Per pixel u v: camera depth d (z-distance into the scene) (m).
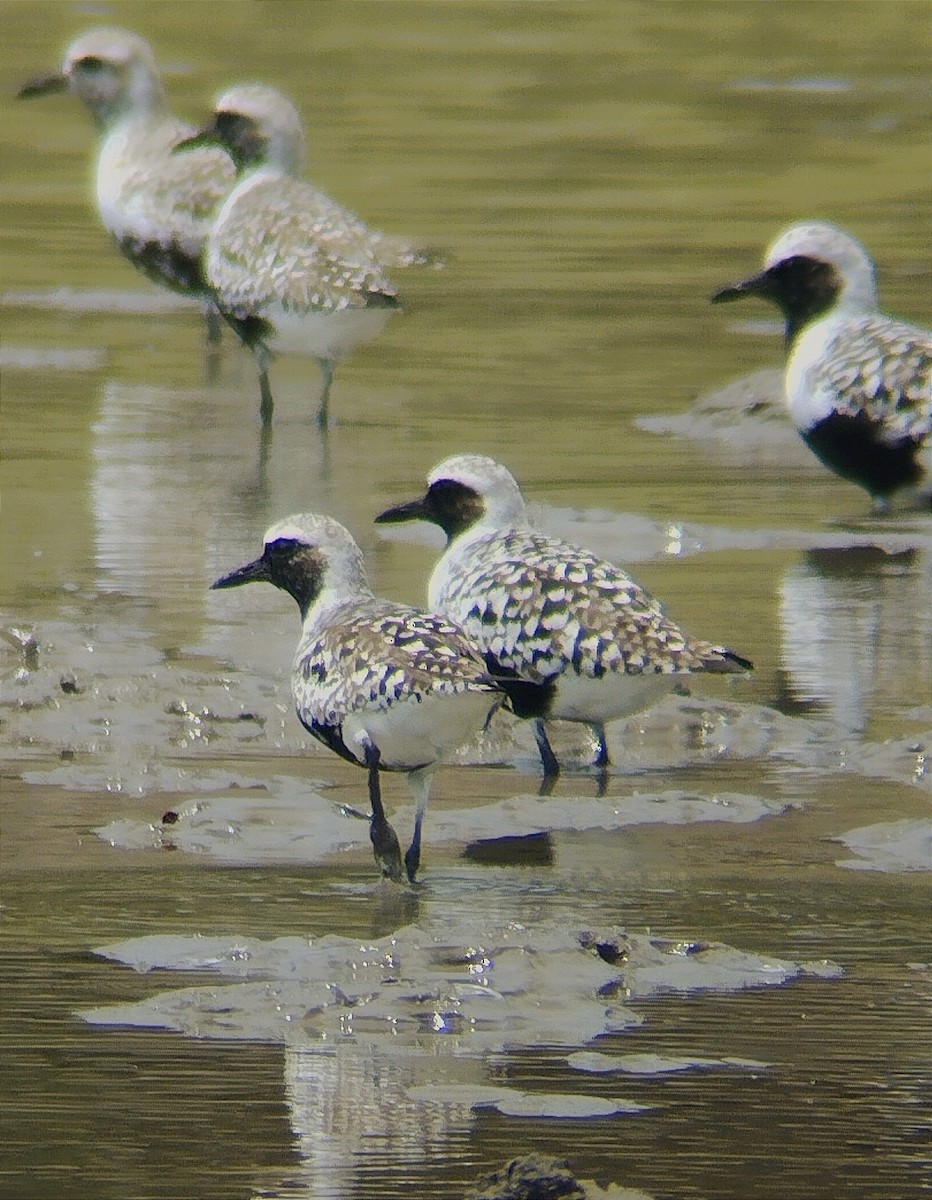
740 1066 8.41
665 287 26.80
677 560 16.84
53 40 41.59
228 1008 8.88
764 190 31.72
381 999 8.95
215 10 46.00
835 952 9.55
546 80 39.88
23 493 18.47
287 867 10.62
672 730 12.88
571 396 22.52
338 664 10.64
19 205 31.59
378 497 18.47
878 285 25.61
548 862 10.73
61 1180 7.51
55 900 10.08
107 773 11.96
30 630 14.28
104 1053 8.45
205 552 16.64
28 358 24.20
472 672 10.27
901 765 12.23
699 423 21.45
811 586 16.12
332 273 20.66
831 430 18.48
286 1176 7.55
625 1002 8.98
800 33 44.84
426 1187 7.48
